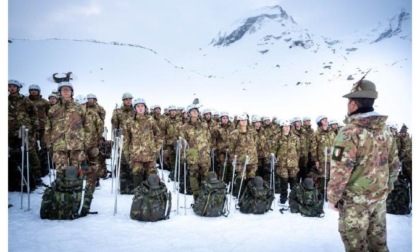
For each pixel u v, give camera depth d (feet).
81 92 159.43
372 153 9.25
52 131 18.37
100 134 21.65
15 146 21.99
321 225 17.42
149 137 21.18
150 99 176.65
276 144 25.49
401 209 20.98
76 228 14.74
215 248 13.35
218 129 29.01
